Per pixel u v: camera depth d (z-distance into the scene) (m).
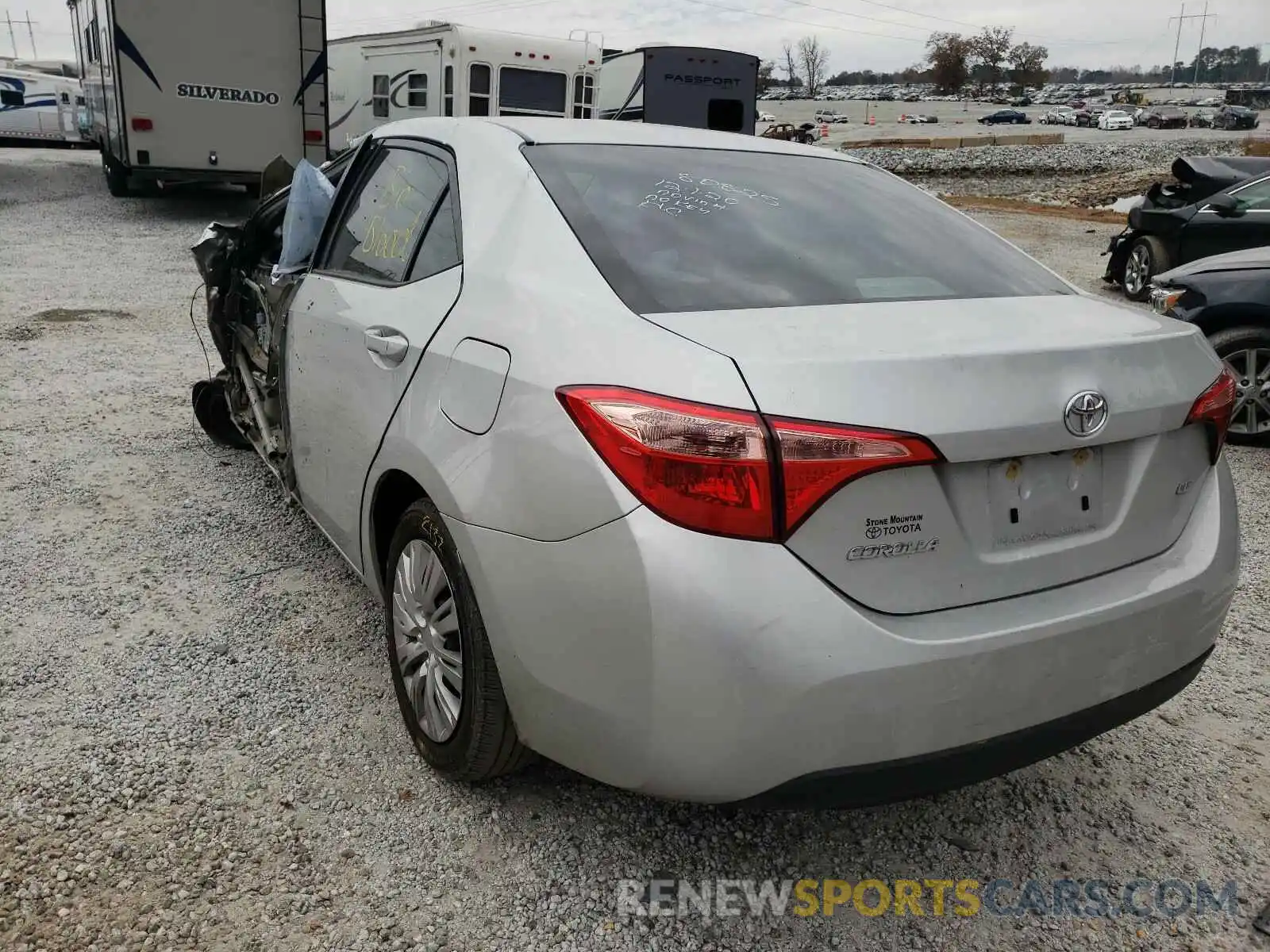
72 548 4.10
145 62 14.12
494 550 2.22
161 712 3.01
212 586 3.83
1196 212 11.19
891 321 2.23
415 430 2.54
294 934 2.23
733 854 2.55
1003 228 18.88
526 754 2.51
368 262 3.19
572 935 2.28
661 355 2.03
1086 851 2.62
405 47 17.92
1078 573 2.23
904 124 74.06
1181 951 2.31
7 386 6.40
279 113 15.01
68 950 2.15
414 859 2.47
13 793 2.62
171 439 5.54
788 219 2.75
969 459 2.00
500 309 2.40
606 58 20.47
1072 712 2.21
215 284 4.77
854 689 1.92
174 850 2.46
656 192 2.71
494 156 2.81
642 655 1.96
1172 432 2.36
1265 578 4.32
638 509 1.95
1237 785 2.90
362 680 3.23
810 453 1.88
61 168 23.77
